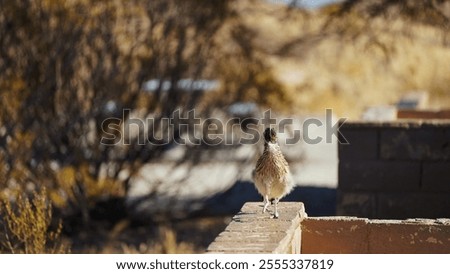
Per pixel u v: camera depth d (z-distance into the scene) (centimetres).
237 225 696
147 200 1564
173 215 1577
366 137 1202
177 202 1608
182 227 1530
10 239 1130
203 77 1611
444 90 3288
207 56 1612
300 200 1572
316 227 754
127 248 1353
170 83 1567
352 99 3059
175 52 1577
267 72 1758
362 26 2106
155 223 1546
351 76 3147
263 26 2117
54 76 1488
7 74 1471
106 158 1514
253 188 1716
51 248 1227
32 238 1087
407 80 3234
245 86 1675
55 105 1488
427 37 2658
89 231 1474
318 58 2997
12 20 1482
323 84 3002
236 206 1631
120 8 1537
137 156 1531
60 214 1459
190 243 1401
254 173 743
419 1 1941
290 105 1864
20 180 1437
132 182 1538
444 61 3325
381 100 3120
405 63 3209
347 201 1209
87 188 1478
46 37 1493
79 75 1514
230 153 1734
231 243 629
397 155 1197
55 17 1498
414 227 730
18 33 1484
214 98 1627
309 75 2972
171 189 1611
